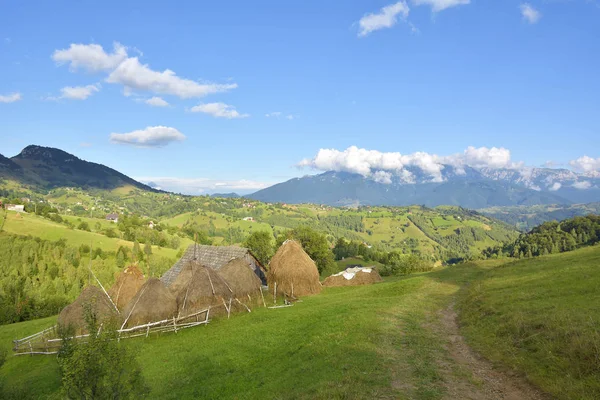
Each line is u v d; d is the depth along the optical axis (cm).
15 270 10369
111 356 1230
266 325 2894
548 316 1881
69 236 14200
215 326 3244
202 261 5344
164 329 3275
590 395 1171
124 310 3412
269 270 5019
